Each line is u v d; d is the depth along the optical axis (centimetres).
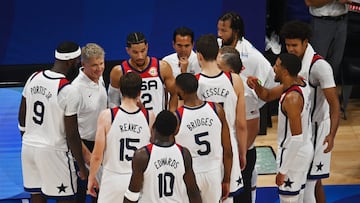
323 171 1548
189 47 1525
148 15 2153
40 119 1444
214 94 1373
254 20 2172
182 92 1302
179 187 1242
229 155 1370
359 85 2366
